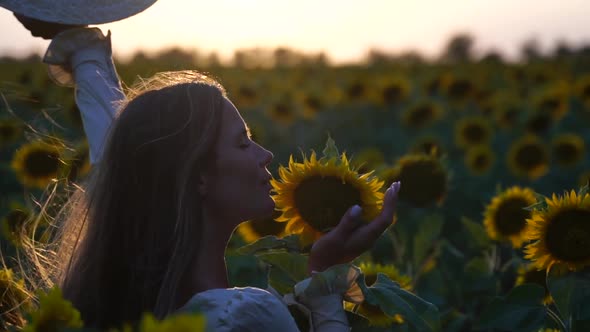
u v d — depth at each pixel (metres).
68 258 1.82
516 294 2.34
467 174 8.30
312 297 1.76
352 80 15.27
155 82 1.91
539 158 7.47
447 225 5.19
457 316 3.35
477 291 3.66
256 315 1.49
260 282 3.61
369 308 2.29
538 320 2.30
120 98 2.30
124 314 1.60
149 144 1.62
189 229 1.60
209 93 1.67
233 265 3.62
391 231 4.09
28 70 12.63
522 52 27.81
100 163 1.67
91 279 1.62
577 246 2.18
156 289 1.59
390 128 13.70
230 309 1.48
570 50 27.61
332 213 1.91
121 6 2.27
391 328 2.38
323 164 1.99
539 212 2.22
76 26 2.37
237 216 1.67
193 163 1.62
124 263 1.61
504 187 7.75
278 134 12.53
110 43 2.38
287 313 1.55
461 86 14.25
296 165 1.93
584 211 2.18
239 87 15.25
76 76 2.33
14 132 6.62
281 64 26.47
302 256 2.08
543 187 8.05
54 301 1.37
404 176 4.03
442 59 29.11
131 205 1.61
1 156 6.72
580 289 2.19
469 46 28.92
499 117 12.20
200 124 1.64
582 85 13.03
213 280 1.64
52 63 2.37
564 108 11.83
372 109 15.32
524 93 16.20
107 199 1.63
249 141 1.70
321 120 14.68
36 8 2.22
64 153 4.00
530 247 2.22
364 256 2.99
